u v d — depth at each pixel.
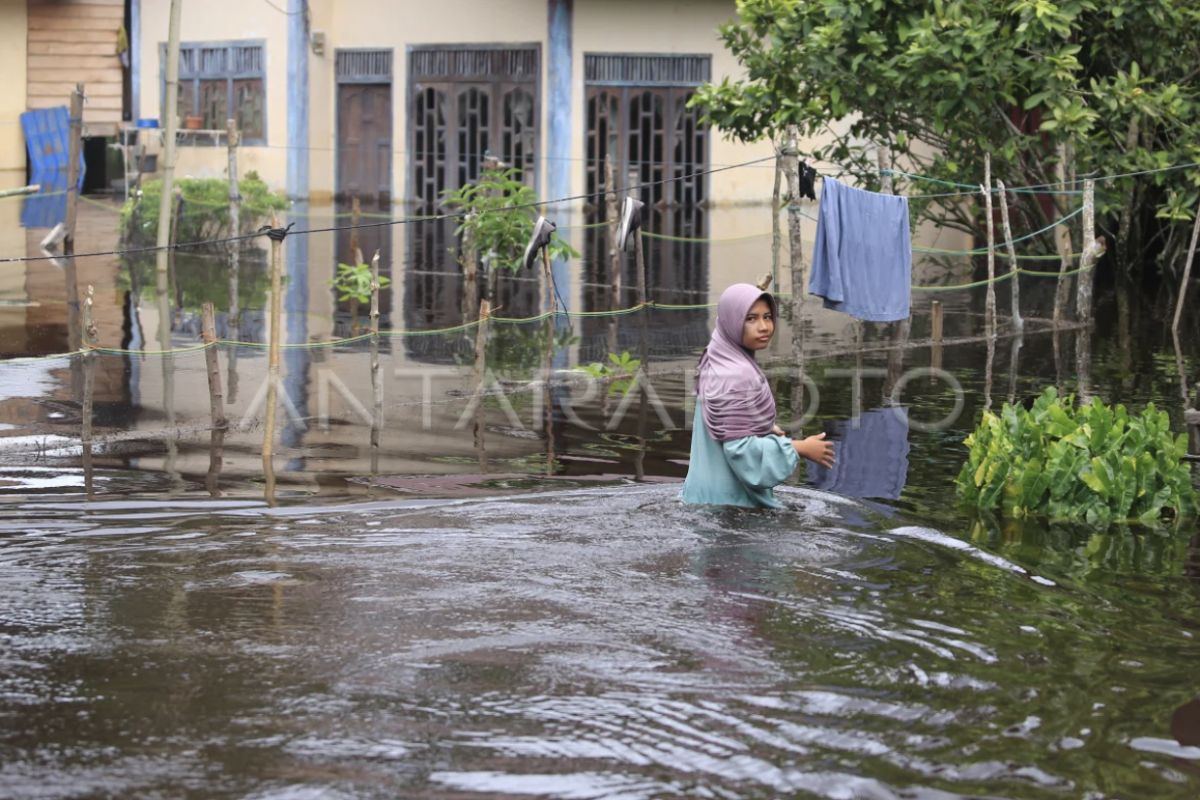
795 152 12.26
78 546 7.11
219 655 5.59
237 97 29.64
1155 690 5.36
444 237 23.78
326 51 29.42
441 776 4.57
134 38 31.06
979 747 4.83
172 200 19.97
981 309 16.23
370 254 21.14
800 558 6.95
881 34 15.66
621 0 27.42
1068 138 15.22
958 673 5.49
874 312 12.21
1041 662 5.63
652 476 8.93
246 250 20.80
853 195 11.92
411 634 5.84
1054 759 4.75
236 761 4.67
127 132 27.83
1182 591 6.64
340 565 6.78
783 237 23.44
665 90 27.81
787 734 4.91
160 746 4.77
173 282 17.53
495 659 5.57
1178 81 16.77
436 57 28.61
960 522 7.89
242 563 6.81
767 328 7.61
